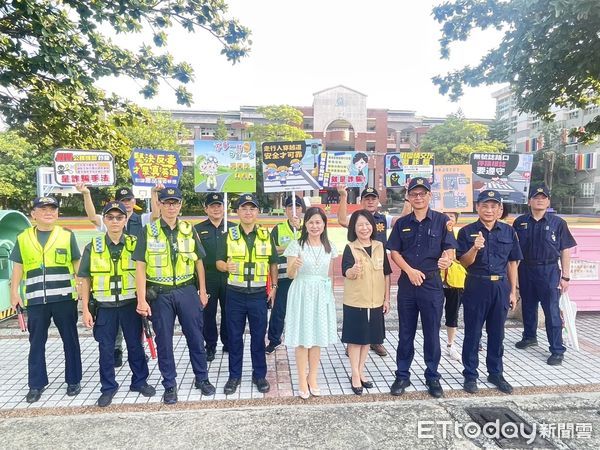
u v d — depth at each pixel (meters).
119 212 3.59
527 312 4.79
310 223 3.61
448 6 6.42
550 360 4.32
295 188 5.35
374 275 3.68
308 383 3.84
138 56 7.44
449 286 4.52
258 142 37.88
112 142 7.90
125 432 3.04
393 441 2.91
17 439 2.95
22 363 4.49
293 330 3.57
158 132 30.64
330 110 45.28
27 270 3.64
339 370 4.25
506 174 5.95
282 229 4.94
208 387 3.71
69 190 5.27
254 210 3.79
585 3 4.40
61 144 7.45
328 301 3.65
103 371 3.58
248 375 4.12
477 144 40.47
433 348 3.69
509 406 3.41
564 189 39.88
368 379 4.00
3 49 5.96
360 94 45.47
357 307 3.66
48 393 3.77
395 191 45.78
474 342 3.78
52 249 3.65
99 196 29.45
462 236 3.98
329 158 5.32
